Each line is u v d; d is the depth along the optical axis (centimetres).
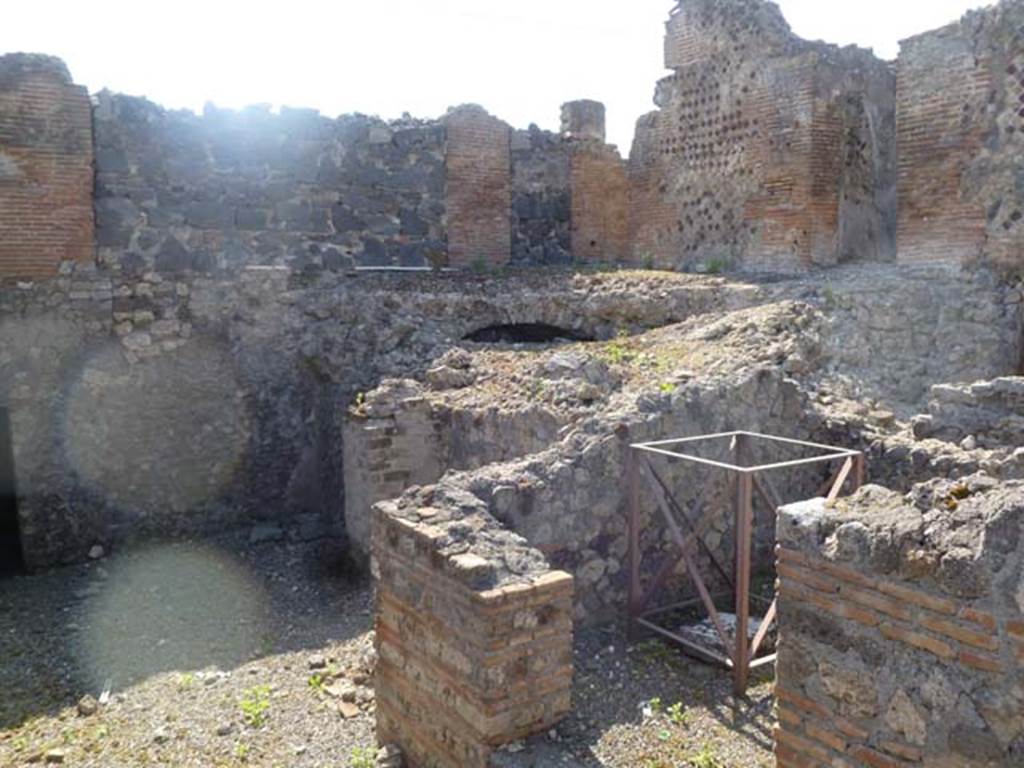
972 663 293
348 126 1368
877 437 690
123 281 1080
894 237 1374
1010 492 303
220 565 985
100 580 959
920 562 305
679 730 478
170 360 1105
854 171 1299
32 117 1080
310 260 1338
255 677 676
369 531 859
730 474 651
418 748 484
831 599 342
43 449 1034
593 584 619
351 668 674
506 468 604
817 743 350
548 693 439
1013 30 954
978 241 997
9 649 761
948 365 939
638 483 604
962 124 1007
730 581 690
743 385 711
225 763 541
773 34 1260
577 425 675
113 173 1158
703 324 980
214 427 1130
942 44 1024
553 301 1215
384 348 1084
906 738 315
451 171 1473
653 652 579
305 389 1178
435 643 461
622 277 1287
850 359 874
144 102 1180
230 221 1262
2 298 1019
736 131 1327
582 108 1664
